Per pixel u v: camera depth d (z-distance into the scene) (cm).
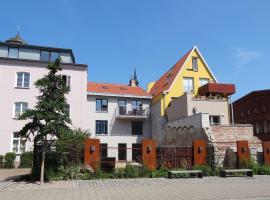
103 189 1268
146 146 1839
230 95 3247
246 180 1569
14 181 1530
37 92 2920
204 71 3738
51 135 1473
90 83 3950
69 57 3180
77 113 2995
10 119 2812
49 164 1597
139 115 3725
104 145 3566
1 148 2741
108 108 3678
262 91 4197
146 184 1426
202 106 2969
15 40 3453
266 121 4075
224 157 2011
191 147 1939
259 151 2153
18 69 2923
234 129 2253
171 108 3341
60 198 1051
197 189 1256
